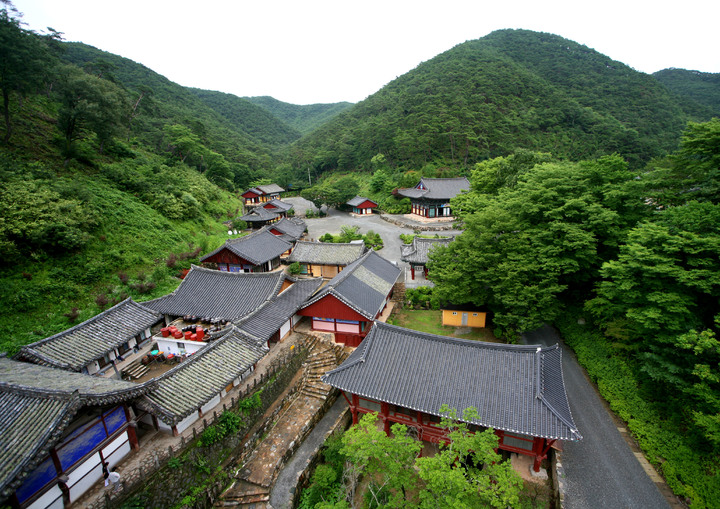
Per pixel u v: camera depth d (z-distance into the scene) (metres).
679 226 18.55
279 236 44.38
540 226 25.27
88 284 27.22
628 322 20.58
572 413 19.64
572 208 24.06
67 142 38.00
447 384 16.58
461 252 24.88
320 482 15.79
